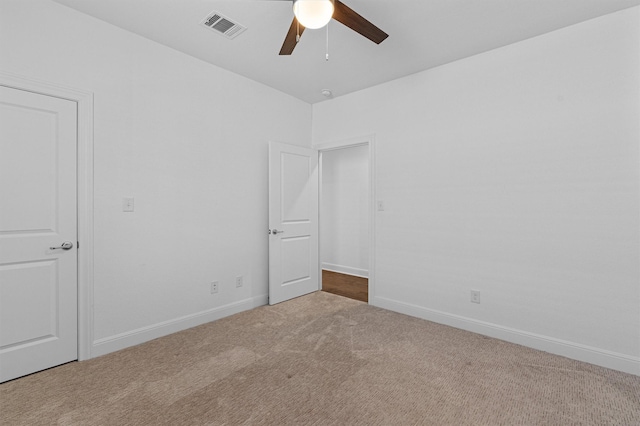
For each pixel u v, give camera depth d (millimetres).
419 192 3168
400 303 3326
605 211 2219
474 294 2824
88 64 2275
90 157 2289
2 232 1972
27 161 2047
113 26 2393
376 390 1918
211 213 3057
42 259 2111
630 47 2123
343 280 4805
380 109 3471
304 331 2818
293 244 3812
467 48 2678
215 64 3041
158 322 2686
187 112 2855
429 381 2018
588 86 2273
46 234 2121
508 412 1717
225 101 3160
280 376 2072
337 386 1959
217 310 3105
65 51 2168
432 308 3096
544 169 2459
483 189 2762
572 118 2338
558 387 1957
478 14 2197
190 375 2078
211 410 1723
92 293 2309
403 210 3289
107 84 2369
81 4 2139
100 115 2338
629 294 2141
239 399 1822
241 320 3076
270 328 2881
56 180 2160
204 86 2980
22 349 2041
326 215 5602
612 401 1812
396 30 2398
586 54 2281
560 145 2389
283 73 3221
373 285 3543
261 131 3514
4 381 1977
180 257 2828
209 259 3049
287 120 3811
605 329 2225
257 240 3502
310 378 2049
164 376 2062
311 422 1633
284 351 2428
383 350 2451
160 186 2686
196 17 2275
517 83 2578
